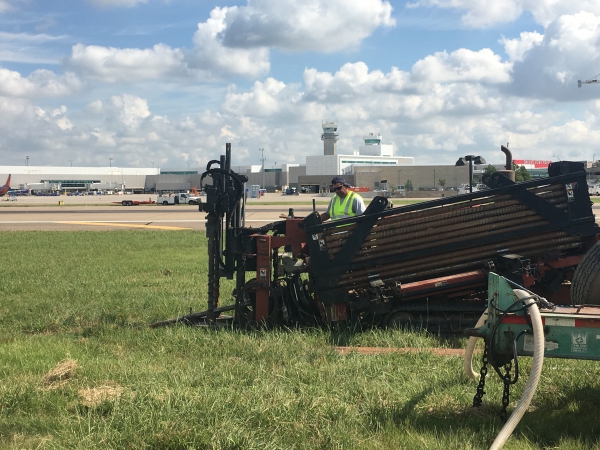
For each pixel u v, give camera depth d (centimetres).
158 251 2027
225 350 705
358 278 807
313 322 840
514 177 816
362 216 800
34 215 4797
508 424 415
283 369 604
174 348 723
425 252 796
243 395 502
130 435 429
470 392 530
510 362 459
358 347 727
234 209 865
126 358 669
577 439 434
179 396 494
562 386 538
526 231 781
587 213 771
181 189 18725
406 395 525
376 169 14675
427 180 14400
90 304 1022
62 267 1580
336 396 512
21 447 436
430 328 797
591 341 443
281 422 448
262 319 831
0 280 1320
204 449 416
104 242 2383
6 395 525
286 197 10006
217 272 863
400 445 430
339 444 422
